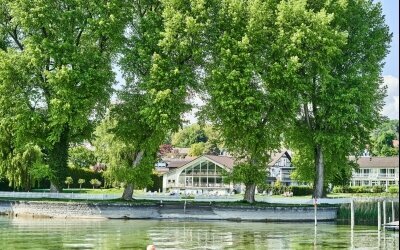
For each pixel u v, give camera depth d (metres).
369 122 54.25
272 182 123.44
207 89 52.22
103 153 68.50
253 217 49.16
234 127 49.62
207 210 50.50
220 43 49.16
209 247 28.98
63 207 49.31
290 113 51.09
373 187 108.50
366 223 47.47
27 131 52.06
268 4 50.81
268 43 51.25
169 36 48.44
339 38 49.62
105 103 53.59
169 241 31.55
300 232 38.09
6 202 51.91
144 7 54.19
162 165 127.69
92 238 32.50
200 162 110.50
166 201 53.47
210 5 50.94
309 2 53.56
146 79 49.97
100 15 50.59
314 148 56.06
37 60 49.22
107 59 53.41
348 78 52.72
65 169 55.31
